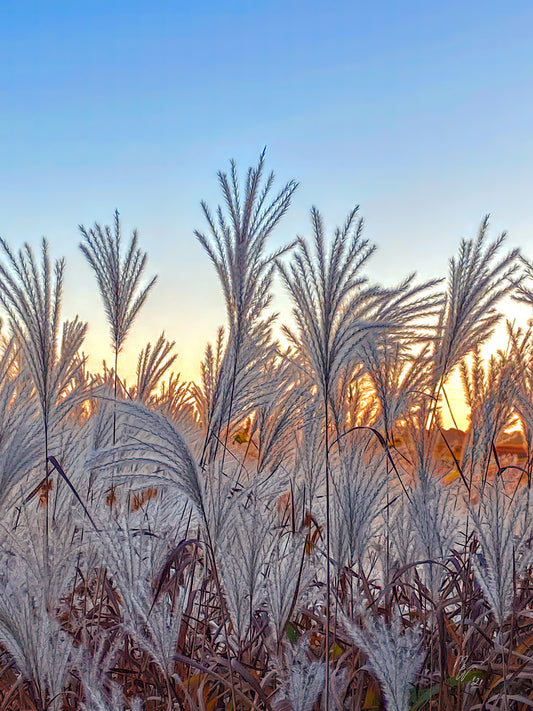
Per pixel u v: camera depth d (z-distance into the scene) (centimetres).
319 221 224
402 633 261
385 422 314
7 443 266
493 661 256
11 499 293
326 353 224
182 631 256
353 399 341
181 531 287
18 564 256
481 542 225
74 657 232
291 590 237
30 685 238
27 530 264
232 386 284
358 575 278
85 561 294
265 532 246
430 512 279
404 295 256
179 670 252
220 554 235
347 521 261
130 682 261
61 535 249
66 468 299
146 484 228
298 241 226
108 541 224
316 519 306
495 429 320
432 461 301
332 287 221
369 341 236
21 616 220
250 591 234
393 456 334
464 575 277
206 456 283
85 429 336
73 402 330
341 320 224
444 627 255
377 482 274
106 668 238
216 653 268
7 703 247
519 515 251
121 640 254
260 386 301
